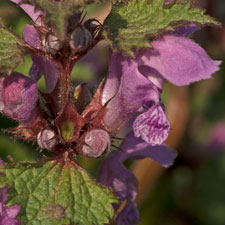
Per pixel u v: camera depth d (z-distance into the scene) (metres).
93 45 0.19
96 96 0.20
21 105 0.19
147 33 0.18
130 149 0.21
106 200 0.19
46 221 0.19
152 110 0.19
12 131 0.19
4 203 0.19
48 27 0.19
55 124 0.19
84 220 0.19
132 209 0.21
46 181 0.19
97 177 0.21
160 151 0.21
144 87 0.19
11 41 0.19
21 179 0.19
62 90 0.19
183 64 0.19
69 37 0.18
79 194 0.19
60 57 0.19
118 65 0.19
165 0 0.19
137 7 0.19
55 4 0.18
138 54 0.19
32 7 0.19
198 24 0.19
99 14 0.22
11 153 0.24
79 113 0.20
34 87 0.19
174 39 0.19
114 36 0.18
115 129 0.20
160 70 0.19
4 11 0.24
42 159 0.19
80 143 0.19
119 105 0.19
